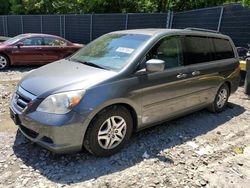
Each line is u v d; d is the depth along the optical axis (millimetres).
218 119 5414
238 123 5262
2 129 4555
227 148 4242
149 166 3639
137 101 3896
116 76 3707
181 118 5344
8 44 10328
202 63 4977
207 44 5203
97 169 3510
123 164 3650
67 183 3225
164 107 4344
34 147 3957
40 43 10695
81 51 4887
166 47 4375
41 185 3172
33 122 3436
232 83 5832
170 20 12859
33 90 3604
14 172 3389
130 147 4078
